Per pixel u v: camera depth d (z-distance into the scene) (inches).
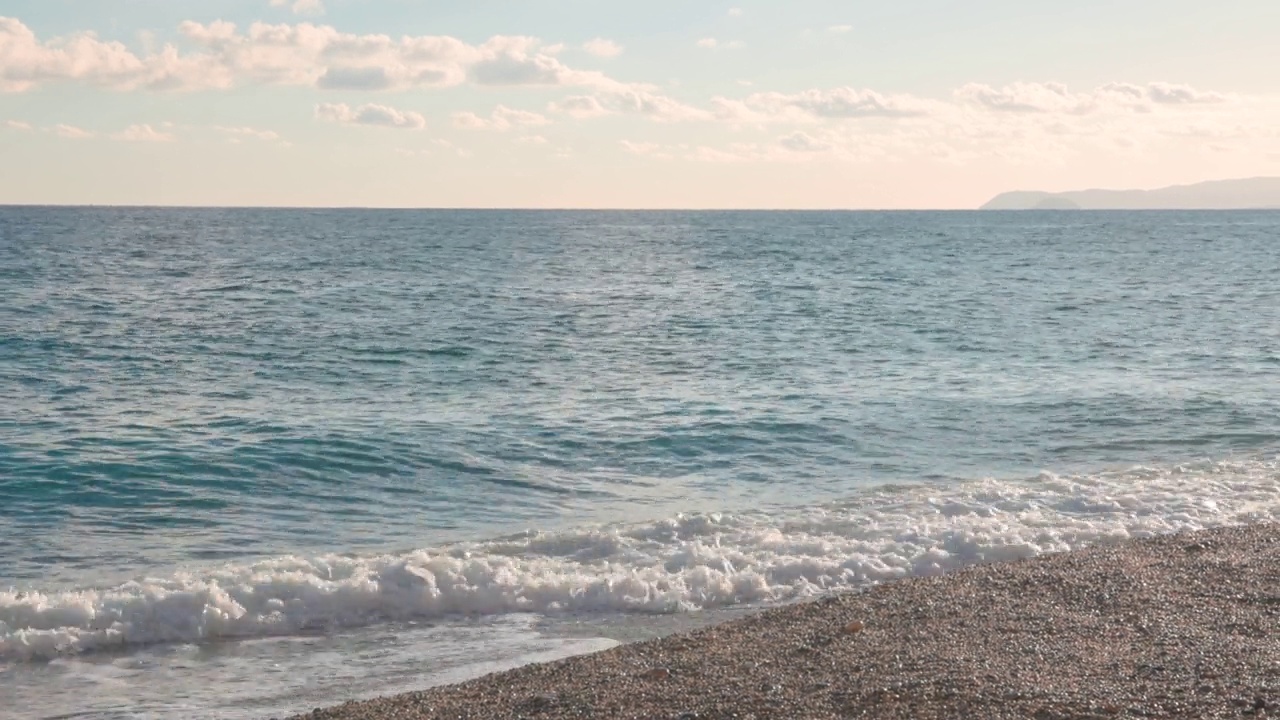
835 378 1007.6
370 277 2250.2
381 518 557.6
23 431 745.6
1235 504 553.3
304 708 319.0
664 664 321.7
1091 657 301.6
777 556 462.3
